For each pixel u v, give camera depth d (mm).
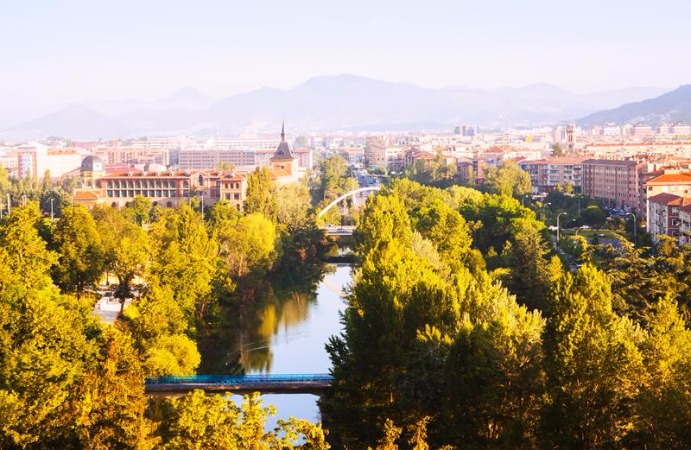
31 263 179500
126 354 112875
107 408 91375
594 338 98688
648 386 98375
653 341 101688
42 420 96875
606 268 178500
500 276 199375
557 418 95625
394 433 93875
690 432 86438
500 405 104812
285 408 158625
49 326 126625
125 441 87812
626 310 158375
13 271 173125
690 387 93188
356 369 129625
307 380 157375
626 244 178000
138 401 93438
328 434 134375
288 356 196375
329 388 150250
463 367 110250
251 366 187750
